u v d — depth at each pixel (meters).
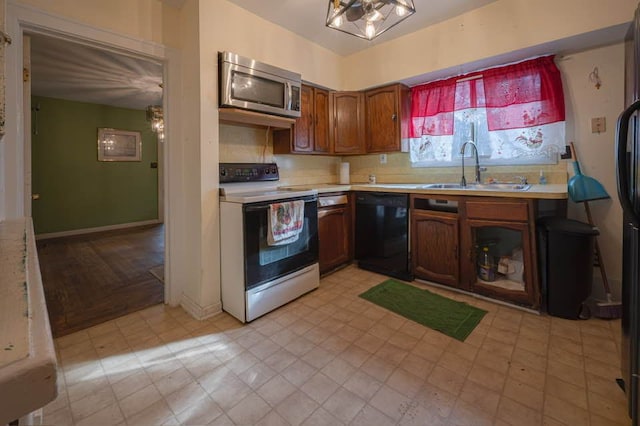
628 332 1.25
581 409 1.31
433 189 2.55
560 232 2.03
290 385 1.49
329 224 2.94
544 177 2.53
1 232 0.79
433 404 1.36
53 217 4.91
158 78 3.84
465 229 2.40
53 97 4.79
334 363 1.65
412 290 2.58
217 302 2.28
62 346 1.84
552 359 1.64
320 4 2.34
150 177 5.96
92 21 1.87
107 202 5.45
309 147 3.04
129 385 1.50
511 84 2.57
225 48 2.24
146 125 5.84
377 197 2.96
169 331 2.01
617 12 1.94
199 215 2.18
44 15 1.71
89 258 3.69
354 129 3.33
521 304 2.20
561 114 2.38
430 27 2.75
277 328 2.03
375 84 3.17
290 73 2.62
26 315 0.35
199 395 1.43
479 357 1.68
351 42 3.05
